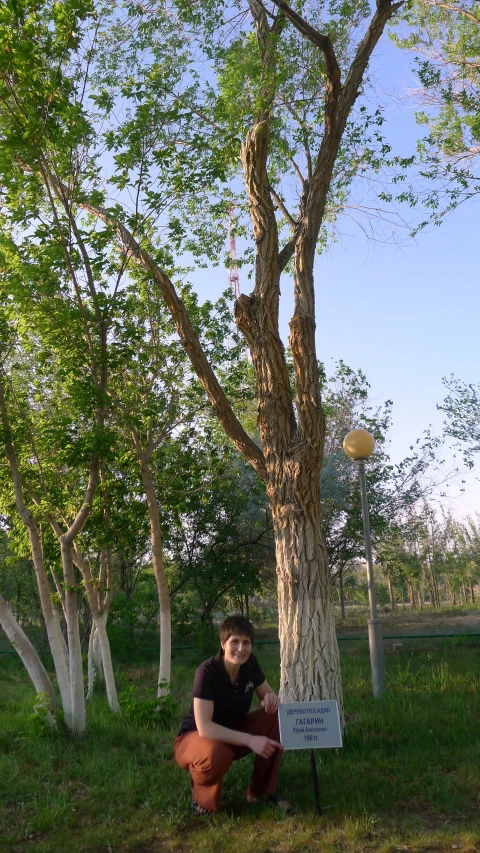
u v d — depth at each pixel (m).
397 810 5.29
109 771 6.34
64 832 5.04
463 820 5.04
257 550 18.64
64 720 7.65
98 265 7.59
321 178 8.59
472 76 12.22
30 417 8.98
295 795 5.59
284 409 7.96
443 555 27.58
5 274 7.67
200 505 16.39
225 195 10.61
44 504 8.50
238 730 5.41
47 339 8.02
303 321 7.89
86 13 7.25
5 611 7.76
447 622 21.45
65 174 7.64
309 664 7.39
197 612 19.45
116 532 10.97
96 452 7.75
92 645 12.09
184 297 10.69
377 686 9.33
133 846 4.82
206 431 11.98
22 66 6.99
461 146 12.14
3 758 6.75
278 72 8.70
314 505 7.76
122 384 10.06
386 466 18.34
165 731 8.11
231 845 4.70
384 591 33.34
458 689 9.29
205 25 9.12
